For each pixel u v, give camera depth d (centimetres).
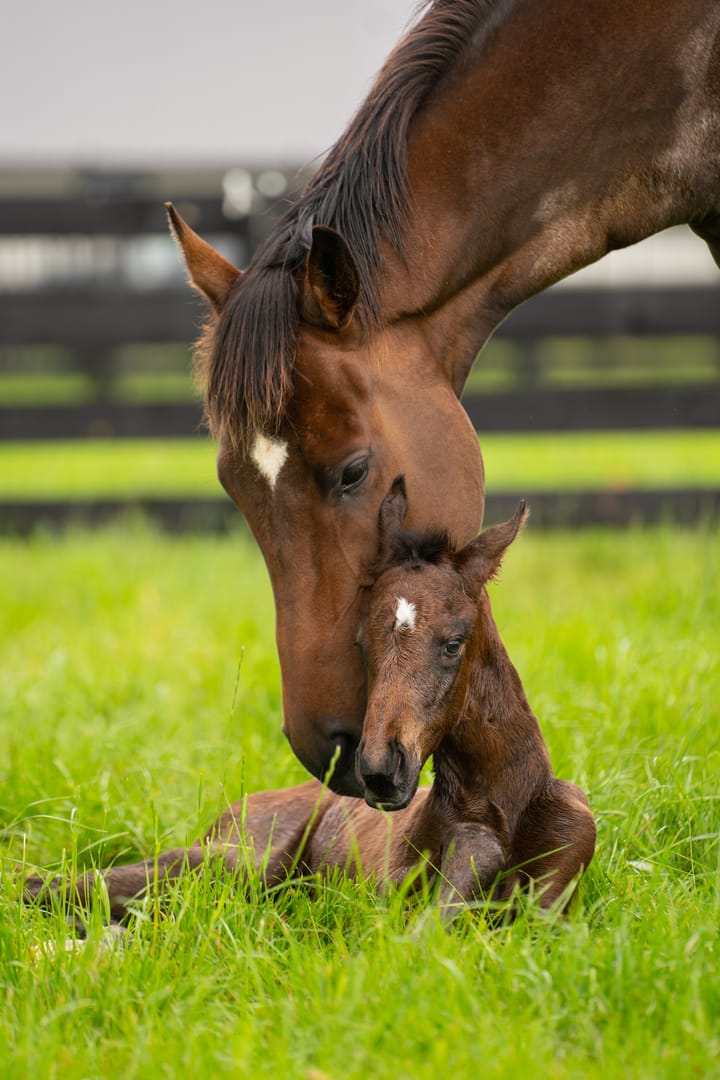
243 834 658
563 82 677
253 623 1177
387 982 496
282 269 613
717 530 1347
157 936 566
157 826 705
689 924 550
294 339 596
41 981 526
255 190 1798
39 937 564
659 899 586
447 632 568
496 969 512
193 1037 466
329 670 591
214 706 957
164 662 1073
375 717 548
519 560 1484
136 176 1836
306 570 597
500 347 2945
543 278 696
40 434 1736
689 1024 460
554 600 1268
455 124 671
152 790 794
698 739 787
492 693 627
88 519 1709
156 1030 483
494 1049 449
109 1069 461
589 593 1310
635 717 828
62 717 937
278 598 607
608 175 693
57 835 752
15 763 841
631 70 682
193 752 865
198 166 1814
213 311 644
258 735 875
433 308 666
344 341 611
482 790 630
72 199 1745
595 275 2227
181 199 1753
